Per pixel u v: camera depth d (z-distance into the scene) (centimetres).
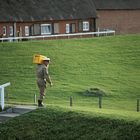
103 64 11625
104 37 13962
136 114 5053
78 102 8506
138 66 11656
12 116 5153
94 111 5041
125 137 4341
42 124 4775
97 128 4538
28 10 14800
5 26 14100
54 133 4616
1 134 4747
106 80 10462
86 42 13300
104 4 17750
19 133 4722
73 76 10600
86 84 10069
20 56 11725
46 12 15150
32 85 9719
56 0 15812
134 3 18488
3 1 14512
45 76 5281
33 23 14700
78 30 15900
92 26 16362
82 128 4588
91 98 9000
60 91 9388
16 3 14738
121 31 18062
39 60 5294
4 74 10462
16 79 10138
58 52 12181
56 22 15288
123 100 8944
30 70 10756
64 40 13262
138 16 18450
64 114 4888
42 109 5081
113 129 4475
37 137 4619
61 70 10944
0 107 5562
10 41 13238
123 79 10588
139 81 10444
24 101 7969
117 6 17962
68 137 4516
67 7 15875
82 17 15962
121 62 11888
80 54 12181
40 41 12950
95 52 12481
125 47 13100
